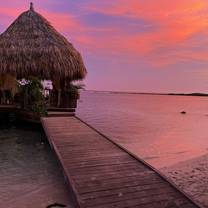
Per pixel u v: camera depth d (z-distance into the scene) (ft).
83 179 14.70
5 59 33.81
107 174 15.53
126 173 15.76
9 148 25.58
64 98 39.93
